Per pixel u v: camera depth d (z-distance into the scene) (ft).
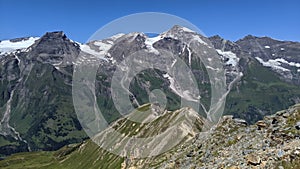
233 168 146.10
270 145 154.30
